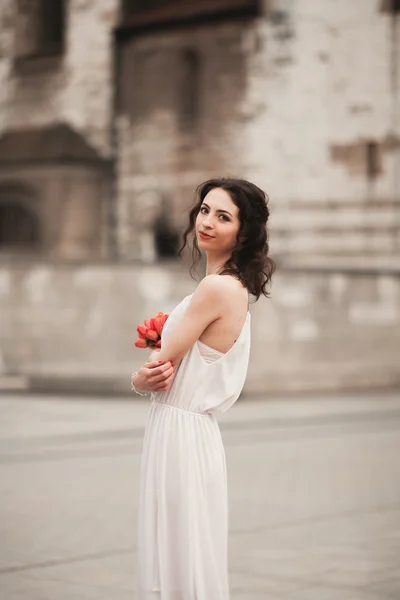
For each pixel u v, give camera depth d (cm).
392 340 2256
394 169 2744
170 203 3073
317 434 1387
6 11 3350
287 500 877
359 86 2775
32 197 3098
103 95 3167
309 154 2839
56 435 1331
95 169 3095
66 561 643
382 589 573
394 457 1165
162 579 356
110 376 2030
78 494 895
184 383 363
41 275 2100
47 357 2094
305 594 560
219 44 2973
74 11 3209
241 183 370
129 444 1245
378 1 2742
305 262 2838
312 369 2105
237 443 1278
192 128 3036
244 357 369
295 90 2858
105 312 2048
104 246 3119
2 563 637
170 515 358
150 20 3078
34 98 3284
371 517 802
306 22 2836
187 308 362
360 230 2775
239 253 371
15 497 878
